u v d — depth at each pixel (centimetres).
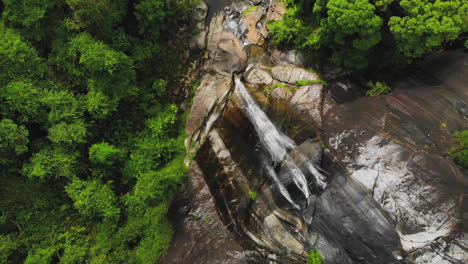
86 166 1600
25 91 1420
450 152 1240
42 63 1543
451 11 1151
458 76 1423
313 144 1459
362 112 1465
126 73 1584
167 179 1569
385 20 1378
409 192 1210
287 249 1381
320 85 1642
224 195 1582
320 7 1461
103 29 1606
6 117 1431
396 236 1186
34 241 1523
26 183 1521
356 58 1505
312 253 1292
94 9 1457
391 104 1441
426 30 1177
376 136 1356
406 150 1285
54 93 1500
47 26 1566
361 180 1293
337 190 1326
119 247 1573
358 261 1239
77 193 1513
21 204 1525
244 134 1656
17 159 1476
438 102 1382
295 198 1423
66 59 1553
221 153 1666
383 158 1298
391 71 1570
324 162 1405
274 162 1533
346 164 1352
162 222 1596
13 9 1492
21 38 1520
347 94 1591
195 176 1669
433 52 1520
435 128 1319
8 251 1452
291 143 1523
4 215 1480
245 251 1435
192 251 1497
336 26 1359
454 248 1094
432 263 1114
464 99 1357
